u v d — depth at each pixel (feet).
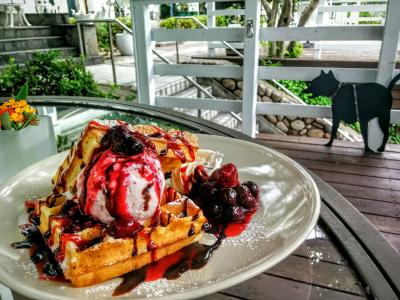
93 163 0.76
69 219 0.76
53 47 7.23
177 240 0.70
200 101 3.98
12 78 4.42
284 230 0.75
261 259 0.65
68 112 1.83
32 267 0.65
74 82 4.50
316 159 3.11
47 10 9.36
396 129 5.93
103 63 7.58
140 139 0.82
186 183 0.97
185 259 0.69
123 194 0.73
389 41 2.91
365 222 0.82
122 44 8.70
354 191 2.54
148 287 0.61
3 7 7.55
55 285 0.61
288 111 3.61
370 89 3.03
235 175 0.93
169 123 1.58
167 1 3.61
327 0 8.28
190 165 1.00
